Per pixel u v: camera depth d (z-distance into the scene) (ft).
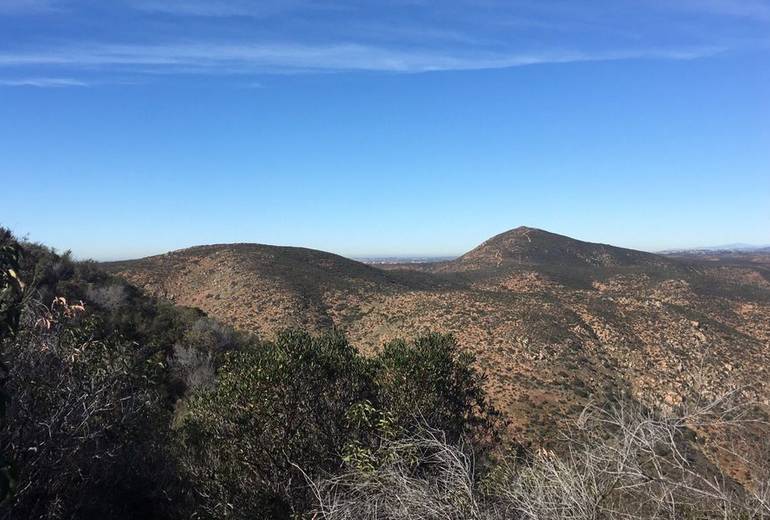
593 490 11.53
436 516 12.50
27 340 15.19
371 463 15.80
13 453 13.30
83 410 15.84
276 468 20.86
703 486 11.55
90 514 16.34
